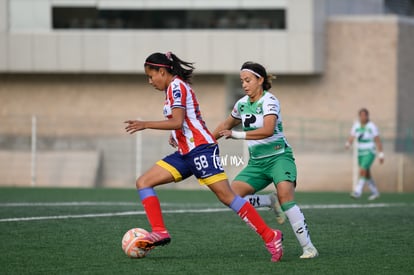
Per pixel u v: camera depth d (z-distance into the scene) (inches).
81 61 3351.4
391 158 2947.8
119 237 1131.3
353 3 3693.4
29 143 3380.9
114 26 3398.1
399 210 1662.2
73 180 3083.2
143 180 935.7
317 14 3314.5
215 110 3395.7
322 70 3363.7
